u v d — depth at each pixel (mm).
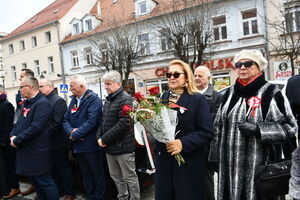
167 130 1991
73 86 3373
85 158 3355
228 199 2143
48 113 3195
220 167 2180
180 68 2258
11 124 3943
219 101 3127
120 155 3125
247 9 14680
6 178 3928
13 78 29062
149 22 17703
